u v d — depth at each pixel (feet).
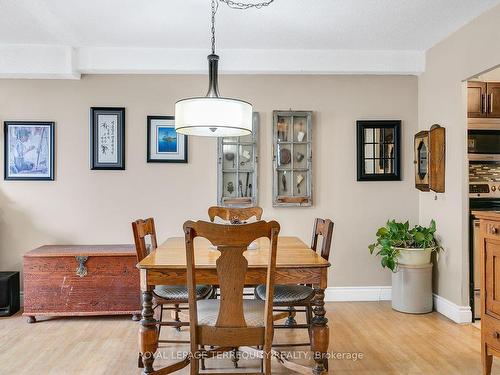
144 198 12.83
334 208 13.12
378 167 13.16
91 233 12.73
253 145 12.89
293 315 10.32
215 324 6.08
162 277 7.02
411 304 11.65
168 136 12.85
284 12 9.70
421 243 11.75
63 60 11.89
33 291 11.01
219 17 9.97
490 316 7.48
